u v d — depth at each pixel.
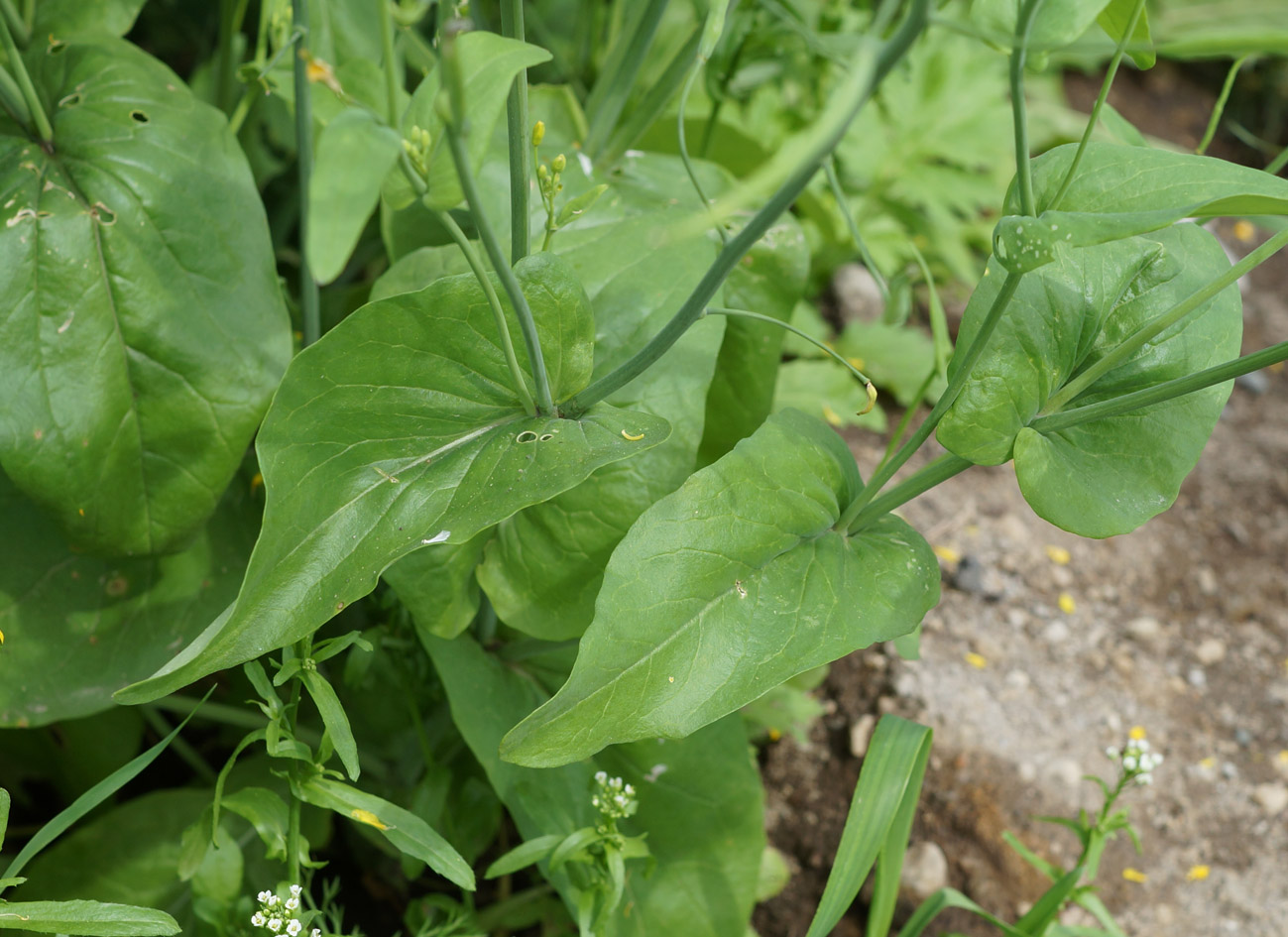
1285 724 0.63
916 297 0.82
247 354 0.44
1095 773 0.61
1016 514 0.72
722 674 0.39
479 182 0.47
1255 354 0.38
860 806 0.43
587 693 0.39
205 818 0.42
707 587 0.40
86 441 0.43
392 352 0.39
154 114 0.44
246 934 0.44
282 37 0.44
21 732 0.54
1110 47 0.34
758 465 0.41
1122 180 0.39
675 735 0.39
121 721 0.53
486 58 0.34
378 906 0.56
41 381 0.42
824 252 0.78
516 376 0.39
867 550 0.42
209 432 0.44
